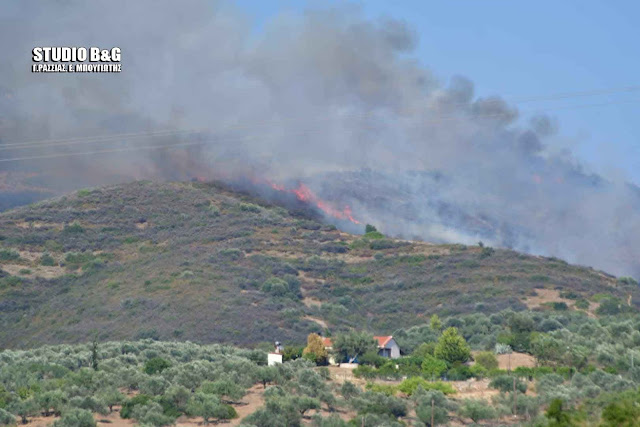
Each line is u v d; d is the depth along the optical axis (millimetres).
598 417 142375
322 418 179750
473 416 189500
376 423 179625
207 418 180875
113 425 178750
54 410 184625
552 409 126250
